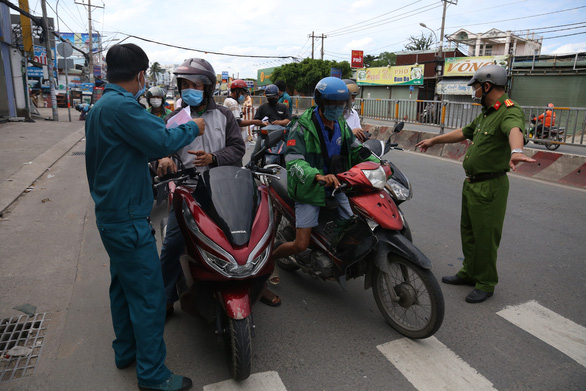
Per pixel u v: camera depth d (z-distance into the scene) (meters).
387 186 4.08
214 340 3.10
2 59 17.94
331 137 3.26
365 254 3.03
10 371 2.70
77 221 5.58
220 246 2.46
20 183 7.24
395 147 4.52
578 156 7.78
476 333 3.19
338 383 2.64
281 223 4.22
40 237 4.98
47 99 35.94
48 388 2.56
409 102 16.02
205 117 3.24
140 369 2.49
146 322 2.44
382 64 59.50
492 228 3.55
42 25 19.88
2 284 3.81
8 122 17.94
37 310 3.41
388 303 3.56
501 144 3.47
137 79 2.36
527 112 12.38
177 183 2.86
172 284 3.24
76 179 8.00
